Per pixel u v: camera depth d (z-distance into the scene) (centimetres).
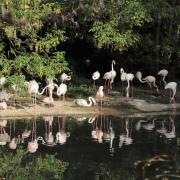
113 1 2086
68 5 2089
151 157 1226
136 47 2470
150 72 2594
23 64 1841
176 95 2347
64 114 1858
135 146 1352
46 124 1670
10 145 1370
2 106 1850
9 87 2039
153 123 1734
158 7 2222
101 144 1376
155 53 2566
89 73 2714
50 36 1928
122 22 2103
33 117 1791
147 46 2516
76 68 2706
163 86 2508
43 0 1997
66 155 1253
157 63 2564
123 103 2098
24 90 1955
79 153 1272
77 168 1138
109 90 2380
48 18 2072
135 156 1241
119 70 2633
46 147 1343
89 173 1095
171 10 2270
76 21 2239
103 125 1680
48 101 1956
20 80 1861
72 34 2417
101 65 2700
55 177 1073
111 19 2097
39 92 2181
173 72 2658
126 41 2133
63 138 1458
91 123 1712
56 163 1180
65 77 2231
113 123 1722
